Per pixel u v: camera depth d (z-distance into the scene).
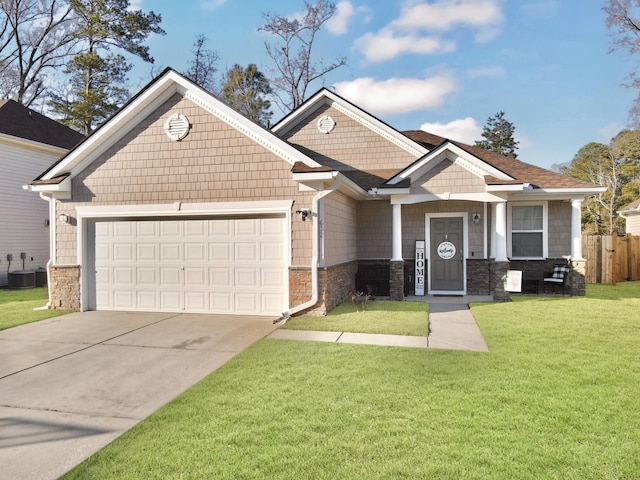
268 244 9.63
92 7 25.41
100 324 8.89
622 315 9.38
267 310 9.62
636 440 3.71
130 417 4.43
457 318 9.22
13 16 25.52
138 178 10.09
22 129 17.55
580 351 6.50
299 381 5.27
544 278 13.19
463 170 11.62
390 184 11.66
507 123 42.00
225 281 9.84
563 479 3.13
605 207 41.16
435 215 13.33
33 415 4.50
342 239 11.55
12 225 16.67
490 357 6.22
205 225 9.96
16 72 26.58
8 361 6.41
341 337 7.54
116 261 10.45
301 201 9.34
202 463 3.41
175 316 9.68
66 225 10.54
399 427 3.98
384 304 11.09
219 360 6.33
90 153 10.28
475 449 3.57
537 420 4.10
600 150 41.59
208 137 9.75
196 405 4.58
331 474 3.23
